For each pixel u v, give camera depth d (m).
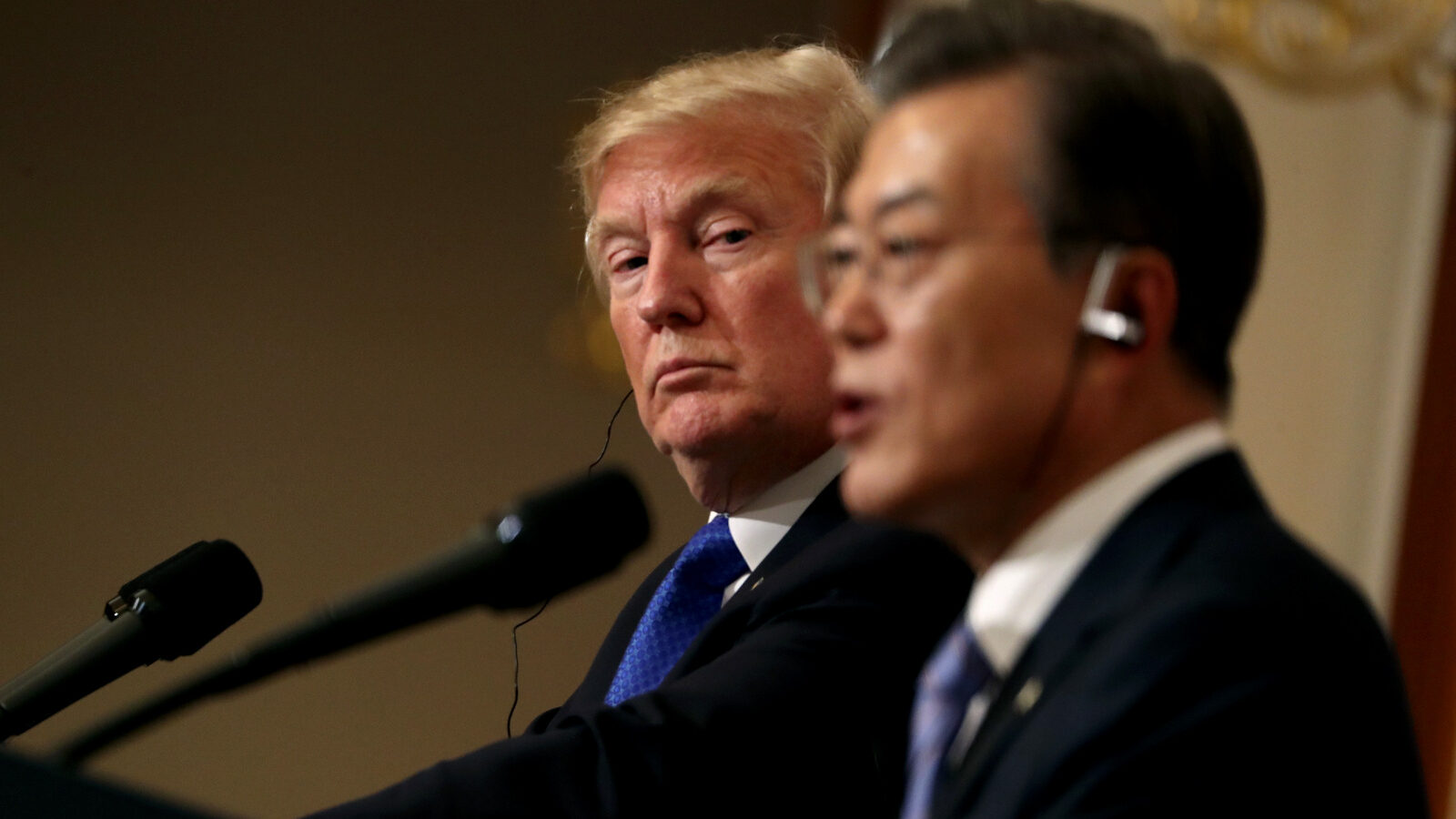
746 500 6.38
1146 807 3.17
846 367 3.86
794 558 5.79
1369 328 16.19
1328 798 3.21
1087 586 3.61
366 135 20.06
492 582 3.75
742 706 5.13
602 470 3.91
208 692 3.83
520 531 3.73
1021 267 3.71
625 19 20.23
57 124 19.38
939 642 5.56
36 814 3.18
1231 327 3.87
